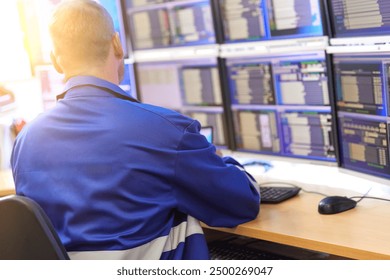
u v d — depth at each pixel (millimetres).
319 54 2350
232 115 2834
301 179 2459
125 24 2943
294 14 2408
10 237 1573
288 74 2504
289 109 2545
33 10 3008
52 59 1887
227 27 2723
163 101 3203
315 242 1748
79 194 1703
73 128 1742
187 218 1869
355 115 2223
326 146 2432
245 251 2256
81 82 1789
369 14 2066
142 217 1718
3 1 2969
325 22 2287
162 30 3086
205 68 2895
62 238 1736
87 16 1795
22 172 1792
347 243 1698
